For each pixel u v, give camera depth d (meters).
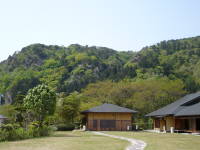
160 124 46.94
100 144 20.38
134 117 59.44
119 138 26.78
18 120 36.12
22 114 35.34
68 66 120.62
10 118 38.91
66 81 107.06
